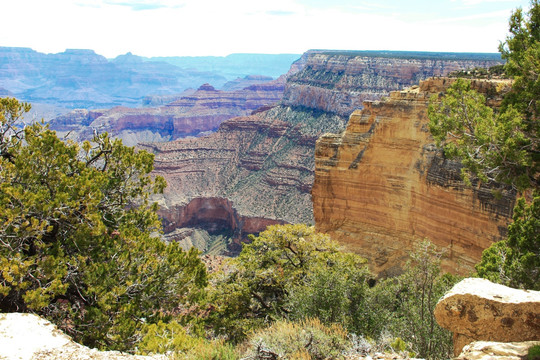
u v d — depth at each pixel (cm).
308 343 1286
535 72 1588
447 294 1281
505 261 1811
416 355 1480
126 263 1839
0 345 1192
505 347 1076
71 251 1852
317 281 1848
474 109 1750
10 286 1576
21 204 1672
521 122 1600
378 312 1750
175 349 1371
